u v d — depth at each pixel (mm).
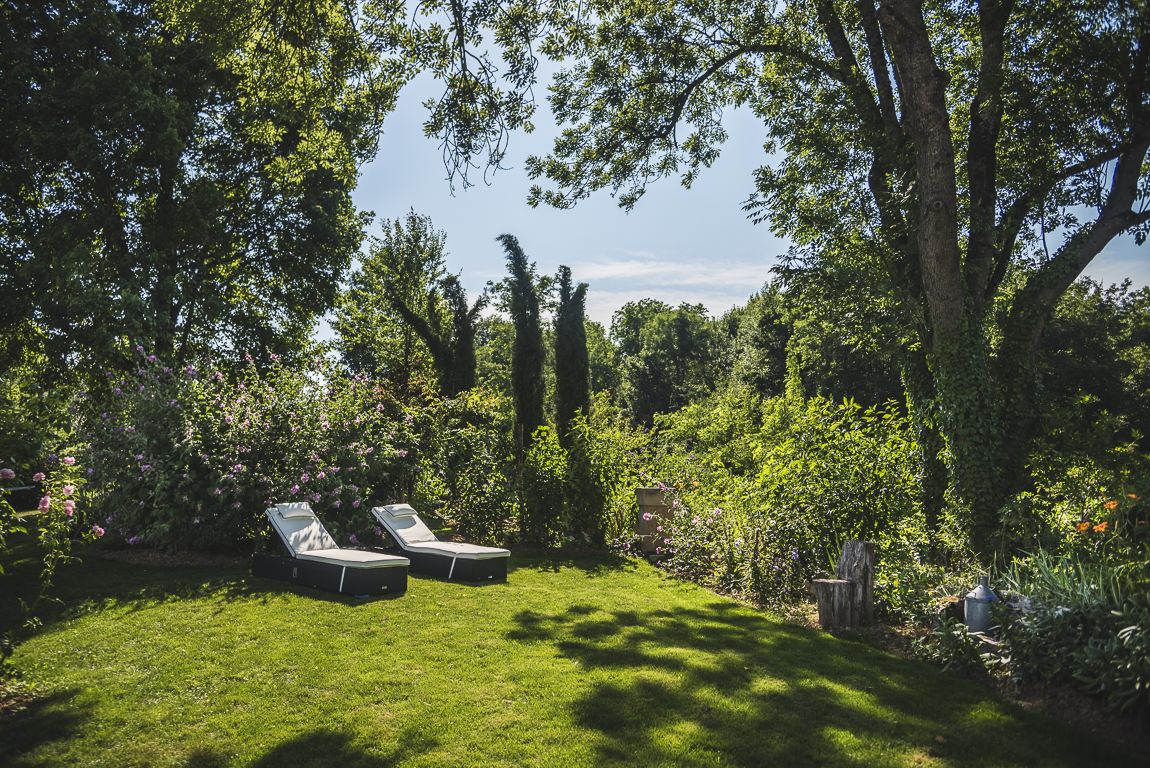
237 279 20938
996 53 9586
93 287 13875
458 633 6332
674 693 4867
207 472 9969
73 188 15703
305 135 13883
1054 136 10047
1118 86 9305
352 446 11094
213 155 19328
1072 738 4113
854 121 10484
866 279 10070
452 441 12641
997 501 8461
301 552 8250
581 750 3941
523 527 12148
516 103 9711
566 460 12133
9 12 13703
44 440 5594
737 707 4613
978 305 9656
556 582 9016
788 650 5996
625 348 70250
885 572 7234
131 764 3664
